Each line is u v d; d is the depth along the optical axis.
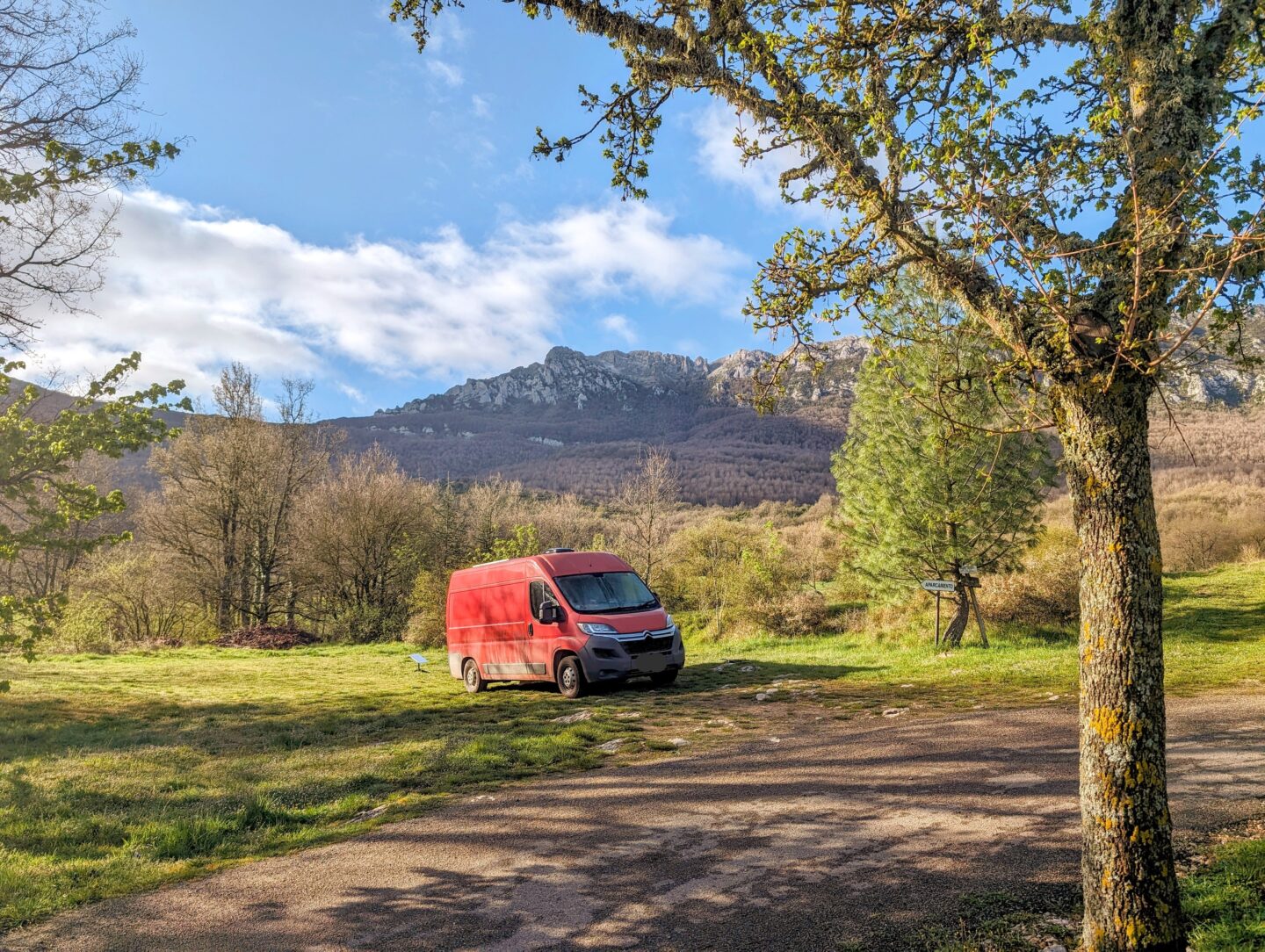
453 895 5.02
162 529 37.38
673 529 48.94
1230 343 3.32
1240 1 3.30
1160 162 3.30
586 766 8.51
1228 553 31.39
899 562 18.84
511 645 15.37
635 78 4.64
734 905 4.57
